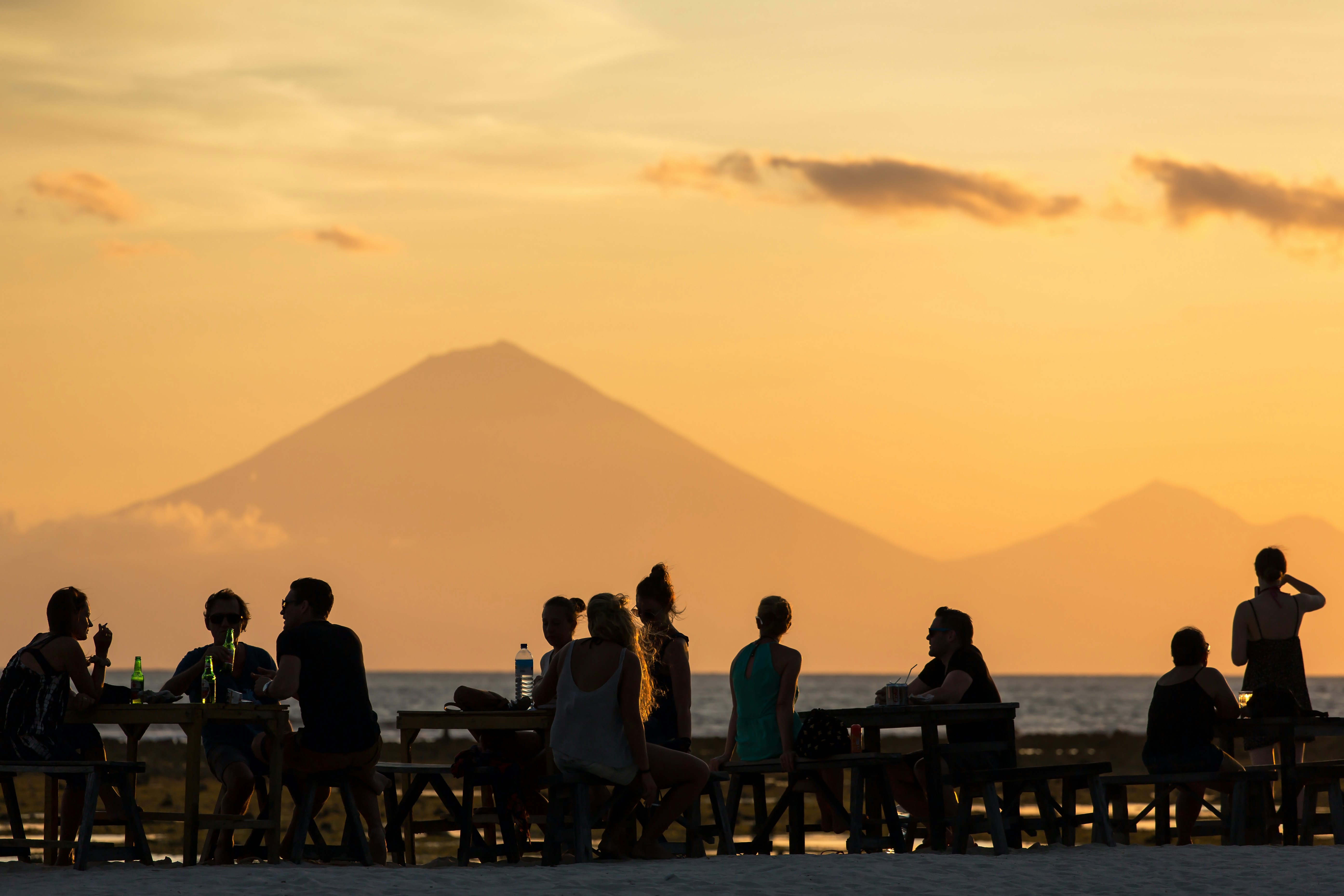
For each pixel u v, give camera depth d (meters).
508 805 26.64
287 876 22.53
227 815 25.95
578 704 25.09
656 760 25.78
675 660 27.72
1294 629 30.91
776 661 28.09
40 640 25.52
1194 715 29.03
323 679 25.16
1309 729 29.17
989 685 28.31
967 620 28.97
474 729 26.48
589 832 25.09
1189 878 22.92
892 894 21.53
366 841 25.36
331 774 25.42
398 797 43.66
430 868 24.52
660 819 25.98
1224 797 30.28
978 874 23.19
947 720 27.16
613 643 25.33
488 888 21.69
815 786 27.52
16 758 25.16
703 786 26.23
